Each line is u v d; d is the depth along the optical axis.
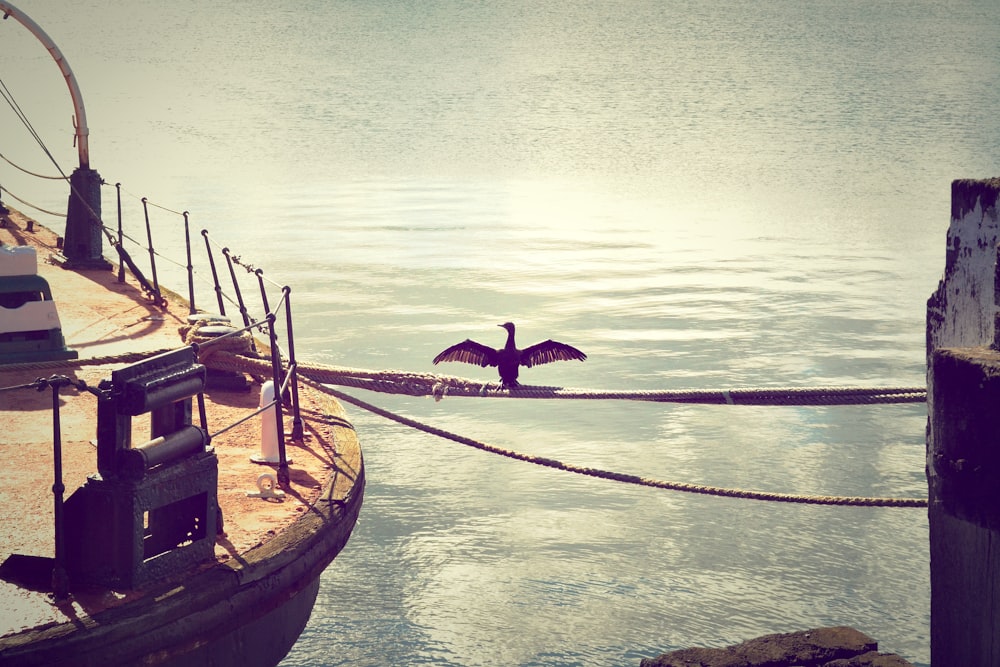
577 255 43.88
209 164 76.69
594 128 100.88
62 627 8.06
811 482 20.06
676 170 76.25
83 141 21.52
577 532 18.12
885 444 21.88
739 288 36.81
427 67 152.50
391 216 54.69
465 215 55.81
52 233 25.20
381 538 18.02
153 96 122.19
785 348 28.72
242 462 11.95
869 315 32.66
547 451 21.48
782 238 49.22
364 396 24.98
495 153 85.69
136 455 8.48
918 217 55.28
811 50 160.00
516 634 15.05
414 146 89.00
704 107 113.44
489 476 20.36
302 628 10.64
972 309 6.89
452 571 16.89
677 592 16.20
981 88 117.94
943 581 6.87
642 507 19.11
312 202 59.69
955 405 6.50
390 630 15.23
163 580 8.84
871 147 84.81
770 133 95.19
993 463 6.34
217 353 13.61
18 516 10.15
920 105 107.62
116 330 17.16
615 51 167.50
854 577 16.86
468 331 30.39
